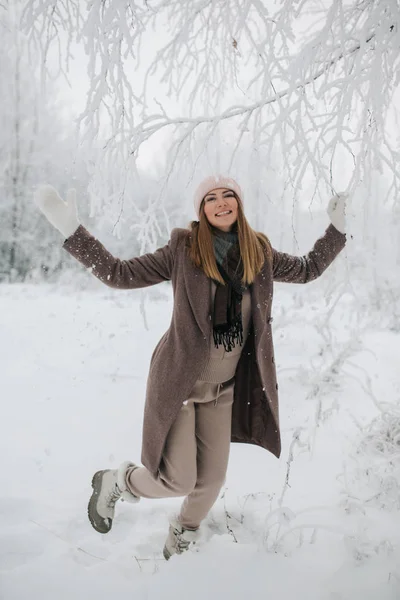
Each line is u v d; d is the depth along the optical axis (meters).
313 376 3.77
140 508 2.53
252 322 2.05
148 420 2.04
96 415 3.76
